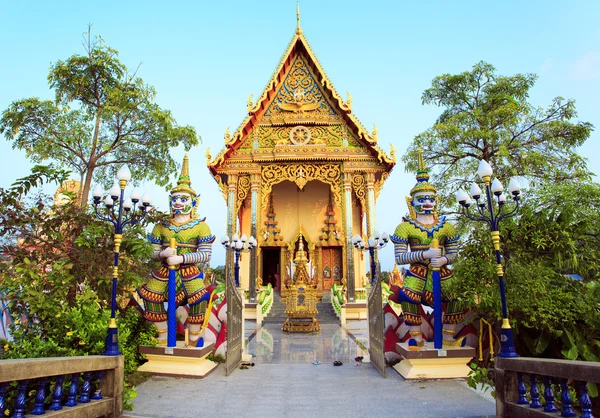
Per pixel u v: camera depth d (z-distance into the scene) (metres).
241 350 9.80
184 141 12.49
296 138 22.77
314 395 6.82
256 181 22.22
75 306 7.34
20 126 10.90
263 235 23.69
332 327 17.78
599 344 7.62
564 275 8.20
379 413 5.84
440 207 15.41
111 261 8.52
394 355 9.16
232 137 22.34
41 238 8.48
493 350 8.48
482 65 16.17
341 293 19.67
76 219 8.63
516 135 15.08
